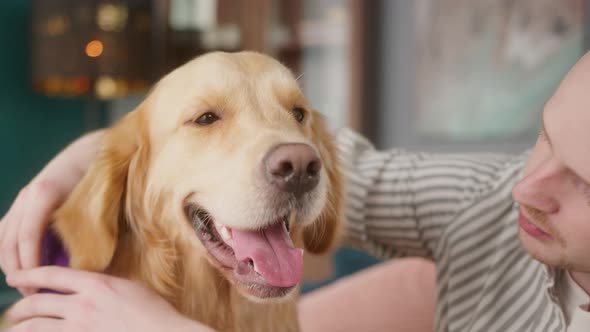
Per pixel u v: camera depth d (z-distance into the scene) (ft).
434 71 11.86
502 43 10.85
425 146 12.11
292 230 4.03
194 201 3.77
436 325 4.15
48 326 3.24
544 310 3.41
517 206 3.84
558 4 10.12
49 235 3.67
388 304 5.96
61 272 3.39
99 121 15.02
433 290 5.92
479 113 11.25
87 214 3.59
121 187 3.84
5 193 13.24
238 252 3.56
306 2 12.61
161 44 13.67
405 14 12.28
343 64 12.50
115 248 3.75
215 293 3.95
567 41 10.07
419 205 4.30
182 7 13.46
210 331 3.02
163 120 3.90
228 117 3.83
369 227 4.55
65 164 3.85
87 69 11.40
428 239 4.34
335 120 12.62
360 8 12.25
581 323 3.10
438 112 11.85
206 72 3.87
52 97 13.98
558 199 2.77
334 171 4.50
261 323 4.04
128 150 3.91
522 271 3.67
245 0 12.46
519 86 10.68
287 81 4.12
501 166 4.25
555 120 2.75
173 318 3.14
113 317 3.15
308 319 6.14
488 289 3.76
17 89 13.37
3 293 12.39
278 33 12.48
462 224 4.05
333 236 4.42
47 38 11.55
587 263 2.81
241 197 3.50
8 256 3.59
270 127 3.75
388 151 4.79
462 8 11.35
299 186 3.53
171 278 3.89
